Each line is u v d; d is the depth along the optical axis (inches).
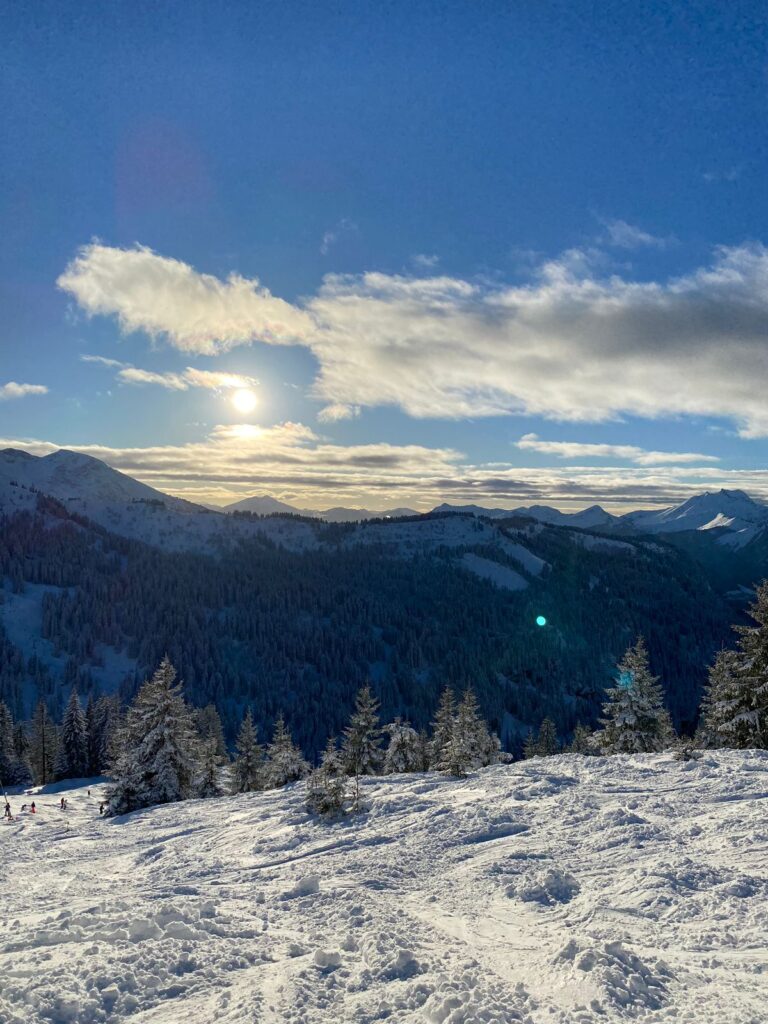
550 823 794.2
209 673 7637.8
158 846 1042.7
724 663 1558.8
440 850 753.6
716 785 875.4
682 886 509.7
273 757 2090.3
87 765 3511.3
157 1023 301.7
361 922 486.9
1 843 1270.9
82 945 410.3
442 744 2005.4
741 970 348.5
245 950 411.2
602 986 315.3
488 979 344.8
